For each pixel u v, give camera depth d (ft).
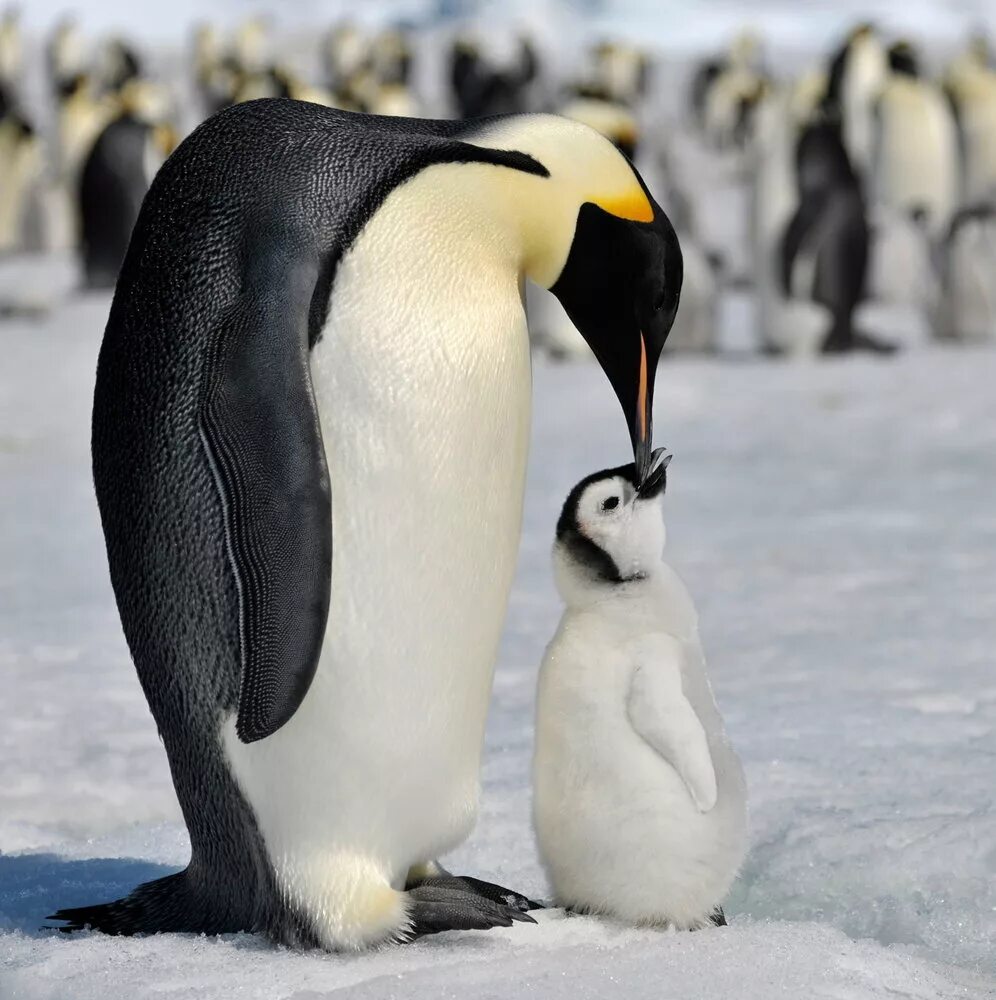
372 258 46.42
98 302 265.54
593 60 532.73
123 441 47.50
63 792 65.98
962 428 164.86
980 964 47.83
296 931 47.85
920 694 76.64
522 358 48.80
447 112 512.63
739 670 82.64
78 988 43.50
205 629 46.70
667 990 42.14
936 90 326.24
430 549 47.01
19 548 119.44
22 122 336.70
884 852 53.52
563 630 47.65
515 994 41.93
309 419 44.83
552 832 47.88
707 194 369.50
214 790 48.34
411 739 47.83
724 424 170.09
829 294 214.69
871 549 114.62
